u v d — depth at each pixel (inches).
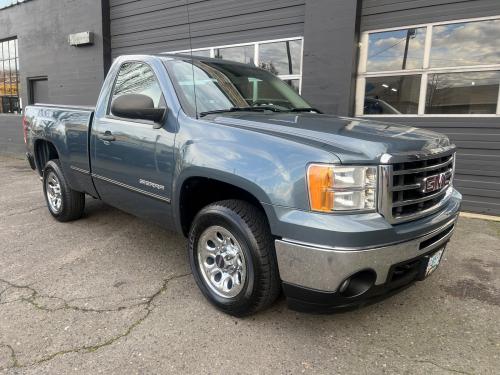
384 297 102.9
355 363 98.2
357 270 91.2
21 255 158.7
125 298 125.5
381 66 254.8
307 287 95.3
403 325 115.0
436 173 110.0
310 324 113.7
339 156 92.7
